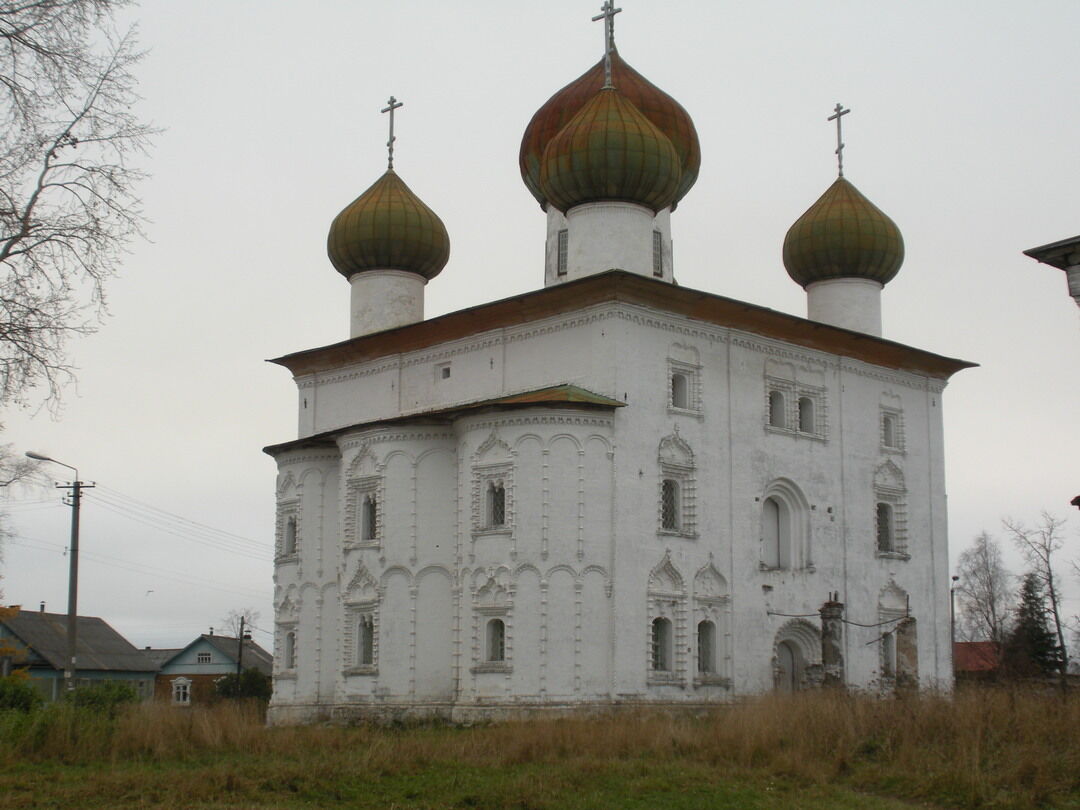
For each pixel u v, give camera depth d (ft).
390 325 168.66
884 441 168.45
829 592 155.02
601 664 130.31
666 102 166.30
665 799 74.08
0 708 102.99
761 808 72.54
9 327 73.26
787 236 180.86
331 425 165.99
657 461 138.51
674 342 143.13
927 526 170.19
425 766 83.56
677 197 168.04
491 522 134.72
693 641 138.92
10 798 69.62
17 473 109.50
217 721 97.35
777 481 151.94
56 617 272.10
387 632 139.85
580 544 131.13
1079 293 77.41
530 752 88.38
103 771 79.87
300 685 152.66
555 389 138.21
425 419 141.49
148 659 278.67
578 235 149.28
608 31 166.50
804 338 157.48
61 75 73.31
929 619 167.53
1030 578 227.40
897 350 167.12
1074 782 76.89
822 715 94.32
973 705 92.68
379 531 142.41
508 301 143.74
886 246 175.83
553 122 166.50
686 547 139.74
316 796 72.43
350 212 170.81
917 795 76.89
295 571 156.35
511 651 129.49
